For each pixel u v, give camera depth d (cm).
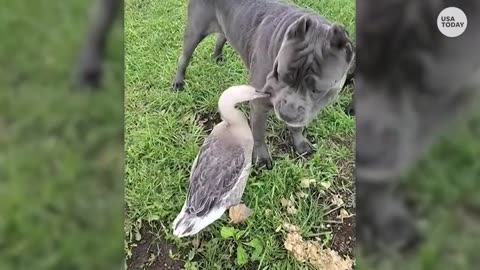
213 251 147
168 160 174
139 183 164
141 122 188
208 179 144
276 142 185
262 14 165
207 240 150
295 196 164
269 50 153
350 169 171
